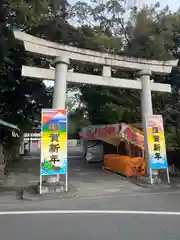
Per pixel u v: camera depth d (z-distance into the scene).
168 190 8.43
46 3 9.76
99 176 11.59
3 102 14.70
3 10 9.71
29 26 11.23
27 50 8.11
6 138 15.92
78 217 5.31
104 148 18.38
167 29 13.63
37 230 4.49
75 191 7.93
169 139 11.95
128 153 13.48
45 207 6.19
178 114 14.89
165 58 12.84
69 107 20.11
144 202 6.73
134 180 10.31
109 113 14.93
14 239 4.07
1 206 6.31
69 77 8.84
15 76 13.47
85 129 18.08
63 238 4.10
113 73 14.62
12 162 17.19
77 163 17.91
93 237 4.14
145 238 4.11
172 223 4.91
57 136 7.89
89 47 12.25
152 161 9.21
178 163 12.02
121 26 14.34
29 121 17.38
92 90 16.30
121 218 5.23
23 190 8.05
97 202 6.75
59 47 8.66
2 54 9.82
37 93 15.20
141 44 13.34
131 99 15.50
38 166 15.83
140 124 13.16
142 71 10.08
